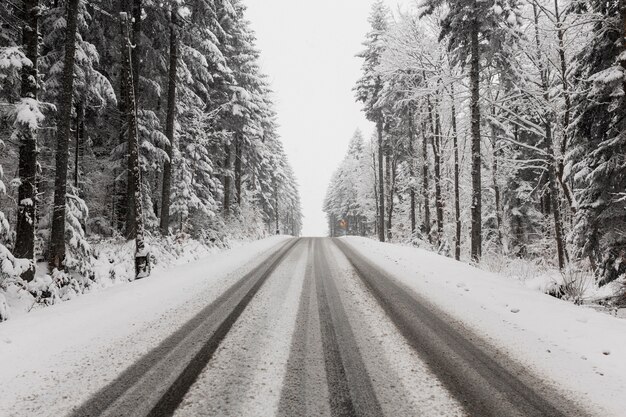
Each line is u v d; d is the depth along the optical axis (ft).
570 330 17.37
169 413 10.16
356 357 14.15
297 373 12.71
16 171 40.75
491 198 90.99
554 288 28.30
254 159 110.42
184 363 13.44
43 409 10.42
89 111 50.98
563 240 64.59
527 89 53.52
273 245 62.49
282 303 21.89
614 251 32.78
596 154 34.19
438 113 71.26
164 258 44.04
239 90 82.02
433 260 40.14
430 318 19.20
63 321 18.28
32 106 28.37
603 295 33.30
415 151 93.35
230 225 87.45
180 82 60.29
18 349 14.70
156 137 49.98
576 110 38.22
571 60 40.40
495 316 19.58
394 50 72.13
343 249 54.49
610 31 35.29
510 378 12.65
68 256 32.50
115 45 48.70
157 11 48.80
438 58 68.39
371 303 22.03
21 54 28.09
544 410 10.66
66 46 32.07
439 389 11.75
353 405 10.68
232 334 16.52
